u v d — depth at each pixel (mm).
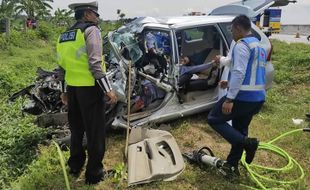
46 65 12141
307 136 5406
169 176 4176
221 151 4941
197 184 4117
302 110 6566
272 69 5898
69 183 4121
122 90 4891
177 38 5488
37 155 4742
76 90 3797
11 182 4188
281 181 4160
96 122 3869
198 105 5727
